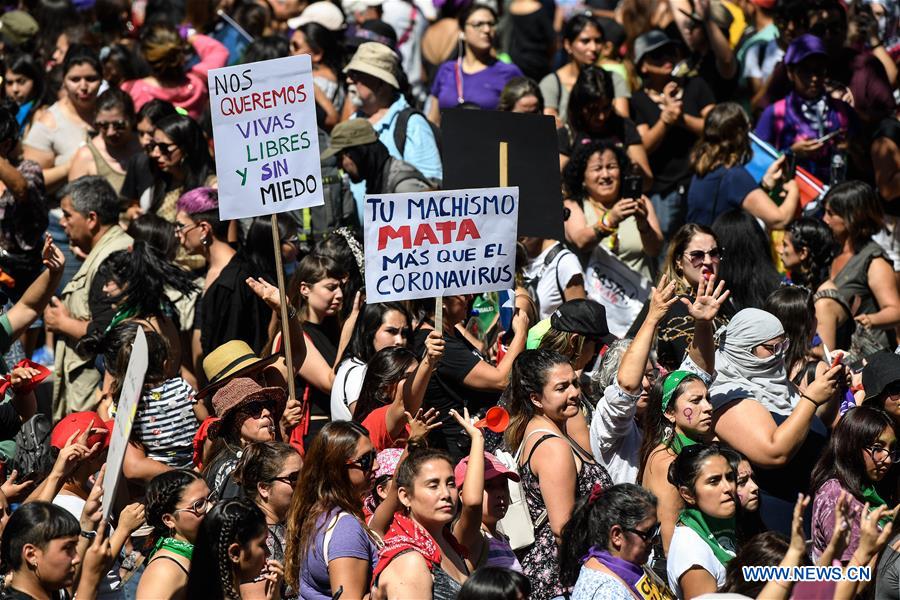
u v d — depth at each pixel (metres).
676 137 16.64
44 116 17.16
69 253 15.81
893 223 16.39
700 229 12.05
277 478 9.38
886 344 14.57
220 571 8.51
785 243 13.56
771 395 10.13
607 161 14.33
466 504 9.09
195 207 13.02
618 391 10.37
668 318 11.91
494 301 13.10
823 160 16.59
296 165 10.91
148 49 17.50
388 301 10.52
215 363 10.80
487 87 18.23
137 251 12.34
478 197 10.52
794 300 11.54
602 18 20.03
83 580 8.26
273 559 9.16
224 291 12.62
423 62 21.39
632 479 10.77
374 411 10.44
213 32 19.88
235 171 10.94
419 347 11.38
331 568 8.67
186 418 10.93
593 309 11.30
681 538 9.15
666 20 18.42
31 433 10.01
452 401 11.14
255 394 10.26
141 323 11.43
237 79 10.88
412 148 15.59
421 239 10.40
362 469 8.94
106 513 8.35
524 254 13.27
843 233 14.52
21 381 10.98
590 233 14.03
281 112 10.89
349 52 18.69
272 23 21.64
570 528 9.02
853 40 18.39
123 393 8.55
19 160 17.09
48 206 15.56
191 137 14.96
